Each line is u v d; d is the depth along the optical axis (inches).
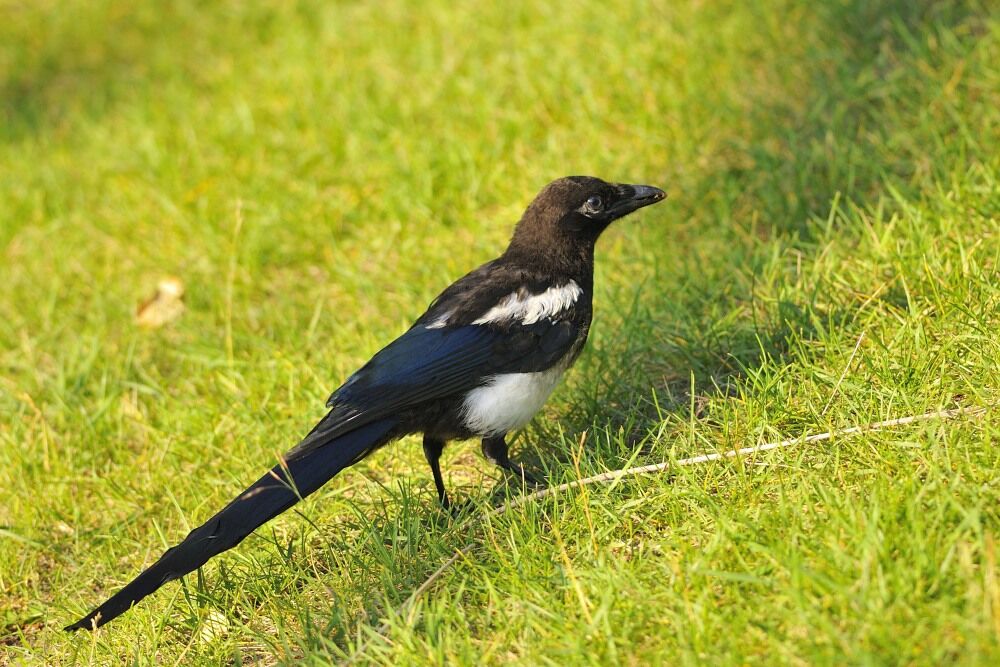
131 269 570.6
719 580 286.4
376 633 295.4
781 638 261.0
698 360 412.2
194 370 492.4
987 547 257.1
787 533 289.7
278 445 421.1
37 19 890.1
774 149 531.2
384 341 461.7
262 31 788.6
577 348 386.9
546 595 294.5
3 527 404.2
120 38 839.7
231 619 338.3
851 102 534.9
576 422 400.2
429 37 685.3
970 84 505.4
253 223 569.6
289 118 644.1
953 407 335.9
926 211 435.2
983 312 366.9
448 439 375.6
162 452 436.1
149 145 650.8
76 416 465.4
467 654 279.1
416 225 551.8
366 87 654.5
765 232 489.7
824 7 589.6
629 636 276.4
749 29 605.3
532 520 326.3
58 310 554.6
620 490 337.4
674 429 375.6
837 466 312.5
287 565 350.9
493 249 518.0
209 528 317.1
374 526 348.8
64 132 734.5
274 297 535.2
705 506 316.5
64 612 365.1
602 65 612.1
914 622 253.1
